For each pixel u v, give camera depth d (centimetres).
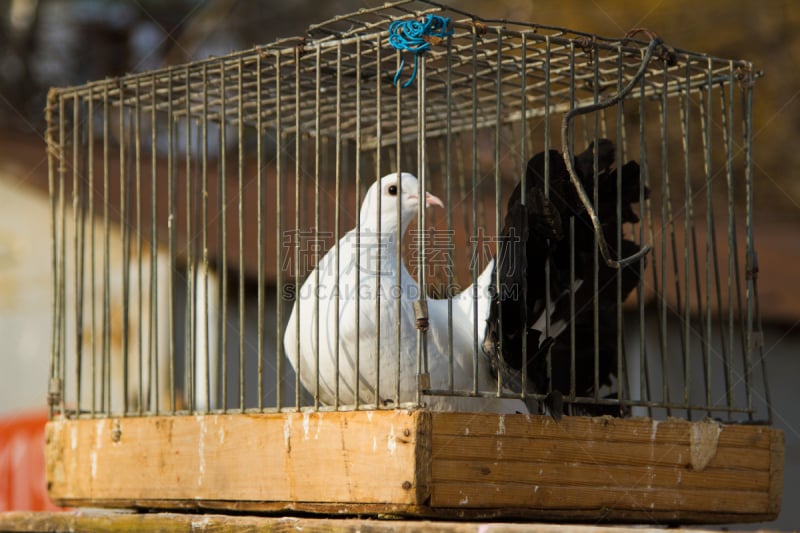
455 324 528
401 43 448
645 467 502
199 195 1028
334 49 500
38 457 1004
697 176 1541
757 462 538
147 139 1246
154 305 555
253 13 1836
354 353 516
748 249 548
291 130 725
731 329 540
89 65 1875
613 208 550
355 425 457
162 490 536
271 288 988
